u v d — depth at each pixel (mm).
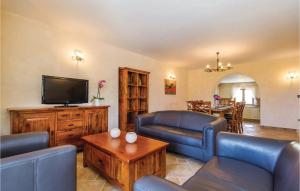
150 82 5227
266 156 1494
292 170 1011
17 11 2461
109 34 3287
